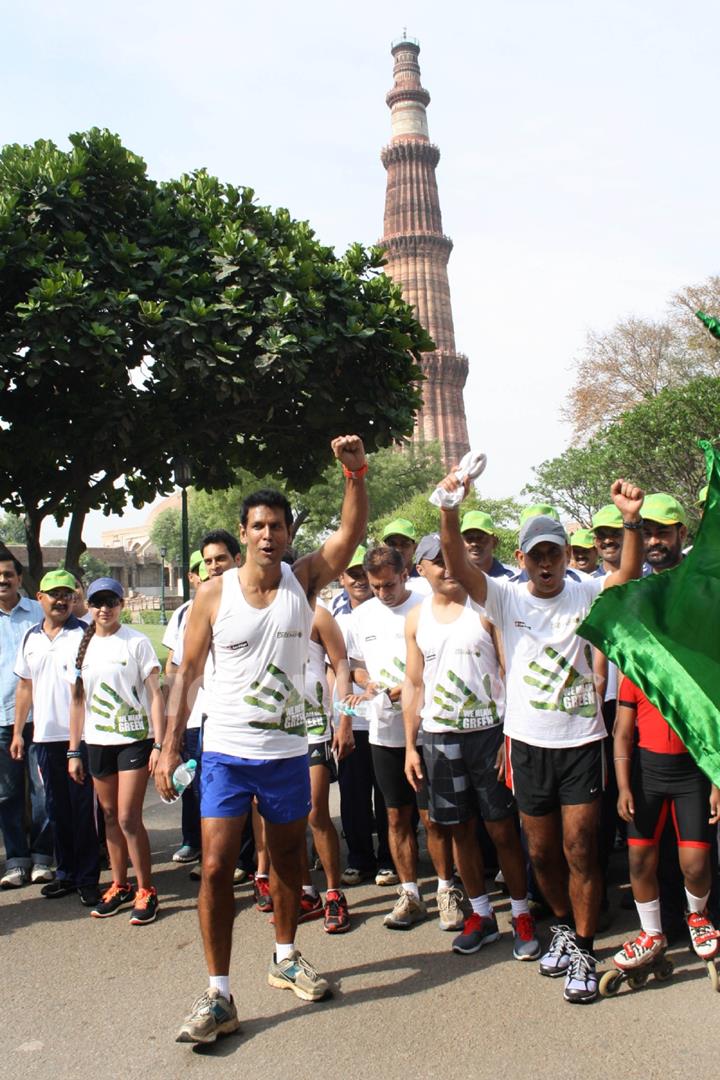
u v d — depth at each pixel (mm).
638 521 3908
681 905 4516
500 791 4316
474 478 3994
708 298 31969
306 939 4715
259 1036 3609
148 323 8070
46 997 4078
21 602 6340
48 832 6016
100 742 5160
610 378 33812
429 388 88500
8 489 9602
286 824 3838
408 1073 3279
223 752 3705
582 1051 3395
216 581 3812
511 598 4164
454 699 4414
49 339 7555
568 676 4020
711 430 24391
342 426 9727
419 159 93188
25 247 7922
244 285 8609
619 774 4102
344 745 5066
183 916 5148
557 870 4203
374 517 46812
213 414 9500
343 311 9039
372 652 5289
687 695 2918
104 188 8562
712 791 3984
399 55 95750
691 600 3115
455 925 4746
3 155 8391
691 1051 3361
